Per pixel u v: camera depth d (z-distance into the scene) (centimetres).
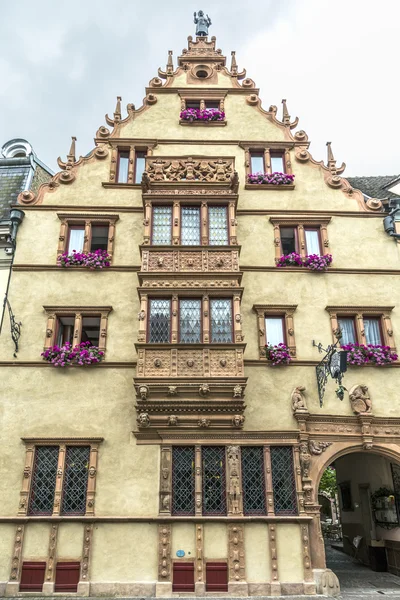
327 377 1525
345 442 1466
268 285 1644
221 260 1574
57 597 1261
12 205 1711
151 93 1936
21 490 1370
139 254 1673
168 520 1334
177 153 1833
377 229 1745
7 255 1678
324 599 1253
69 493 1384
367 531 1819
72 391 1485
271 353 1530
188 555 1315
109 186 1766
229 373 1434
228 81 1981
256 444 1430
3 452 1413
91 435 1436
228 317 1520
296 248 1720
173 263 1567
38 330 1559
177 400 1418
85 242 1675
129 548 1322
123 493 1378
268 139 1878
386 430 1485
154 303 1532
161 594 1272
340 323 1630
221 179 1686
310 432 1464
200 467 1400
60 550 1319
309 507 1376
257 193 1784
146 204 1652
